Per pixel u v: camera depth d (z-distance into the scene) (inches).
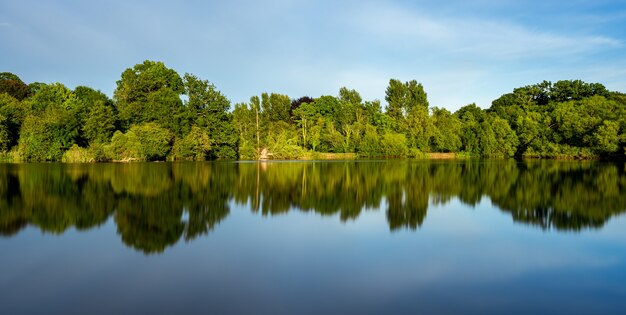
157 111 2719.0
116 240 527.8
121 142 2429.9
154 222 641.6
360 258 457.7
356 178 1419.8
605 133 2859.3
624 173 1651.1
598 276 406.3
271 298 340.8
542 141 3385.8
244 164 2305.6
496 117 3740.2
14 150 2416.3
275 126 3978.8
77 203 813.2
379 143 3585.1
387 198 936.9
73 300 333.4
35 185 1083.9
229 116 3260.3
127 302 330.0
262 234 569.0
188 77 3026.6
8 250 477.4
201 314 308.3
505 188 1135.6
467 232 592.1
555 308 330.6
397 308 325.1
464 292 361.4
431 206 831.1
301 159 3314.5
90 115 2513.5
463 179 1390.3
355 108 4264.3
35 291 352.8
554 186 1181.7
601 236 573.0
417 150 3535.9
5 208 749.3
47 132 2361.0
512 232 594.6
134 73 2965.1
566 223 663.1
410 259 455.8
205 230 593.9
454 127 3722.9
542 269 427.2
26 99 3105.3
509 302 341.1
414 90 4662.9
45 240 523.8
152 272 403.9
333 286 370.9
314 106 4574.3
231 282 377.4
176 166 2016.5
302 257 460.1
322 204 844.6
